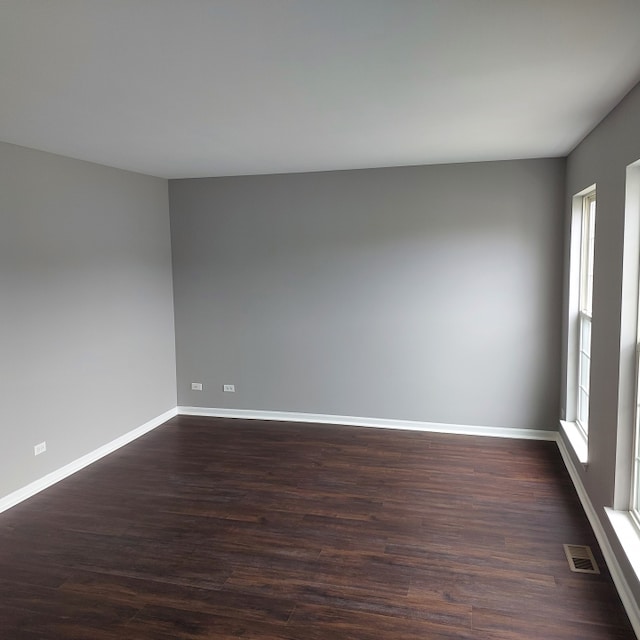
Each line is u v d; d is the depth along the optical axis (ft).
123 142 13.35
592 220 14.83
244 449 17.38
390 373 19.17
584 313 15.38
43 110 10.26
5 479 13.34
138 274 18.71
